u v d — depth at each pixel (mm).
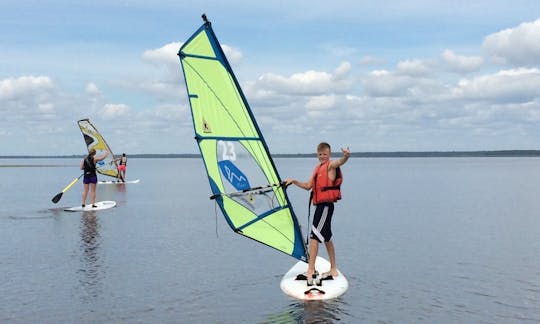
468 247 11898
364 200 24703
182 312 7156
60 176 55469
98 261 10312
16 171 75188
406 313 7102
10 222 15984
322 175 7949
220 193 7969
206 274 9266
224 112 8102
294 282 8266
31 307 7352
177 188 34000
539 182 42281
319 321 6758
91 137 35812
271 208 8406
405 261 10312
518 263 10156
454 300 7703
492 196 27281
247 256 10867
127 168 102688
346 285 8203
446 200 24719
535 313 7137
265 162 8359
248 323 6715
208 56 8008
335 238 13148
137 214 18359
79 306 7410
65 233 13805
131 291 8148
